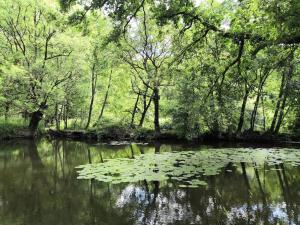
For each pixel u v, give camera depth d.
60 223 7.84
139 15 26.20
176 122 25.23
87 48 29.70
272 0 8.18
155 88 27.50
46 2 28.36
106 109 37.91
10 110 30.33
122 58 28.23
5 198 10.09
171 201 9.45
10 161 17.52
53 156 19.45
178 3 11.62
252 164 14.57
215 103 22.64
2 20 28.88
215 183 11.45
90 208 8.95
